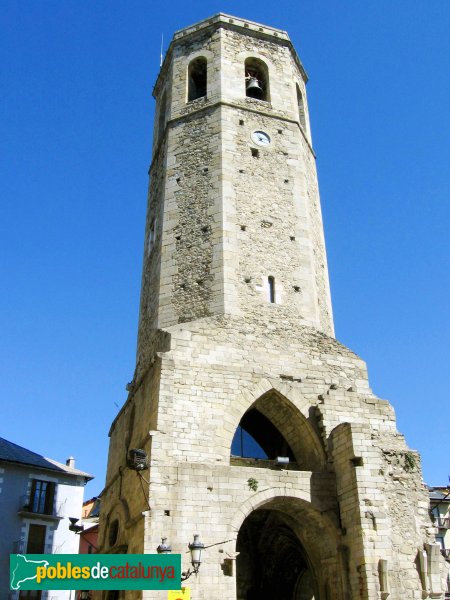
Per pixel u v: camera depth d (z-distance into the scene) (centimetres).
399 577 1936
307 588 2580
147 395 2267
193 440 2084
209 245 2588
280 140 2962
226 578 1875
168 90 3231
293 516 2212
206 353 2262
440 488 4088
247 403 2216
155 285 2681
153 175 3206
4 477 3762
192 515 1938
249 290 2508
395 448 2239
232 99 2972
